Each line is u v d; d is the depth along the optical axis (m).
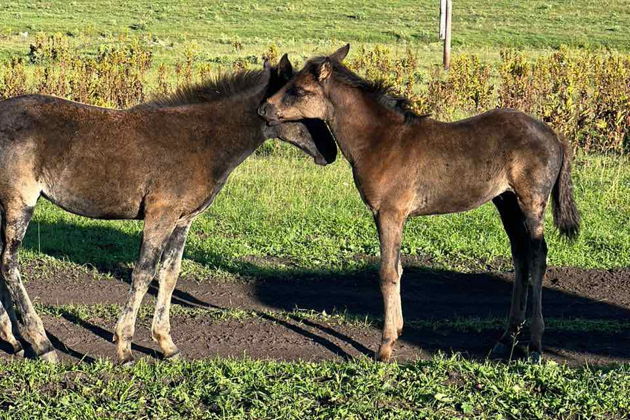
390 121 7.64
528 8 50.00
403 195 7.61
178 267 7.54
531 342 7.64
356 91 7.61
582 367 7.34
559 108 15.61
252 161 14.97
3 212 7.08
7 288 7.74
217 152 7.44
